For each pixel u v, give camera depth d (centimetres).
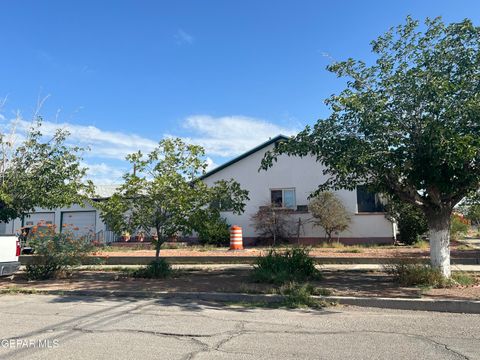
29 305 898
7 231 2583
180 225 1212
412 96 935
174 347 580
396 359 525
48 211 2616
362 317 761
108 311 823
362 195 2147
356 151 939
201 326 698
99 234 2478
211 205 1223
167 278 1210
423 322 719
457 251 1683
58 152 1334
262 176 2272
